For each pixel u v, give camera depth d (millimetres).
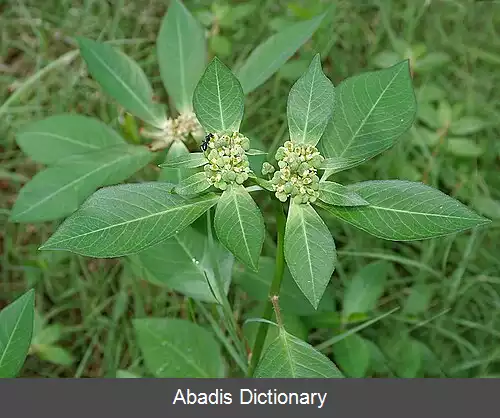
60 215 502
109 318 615
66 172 507
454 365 589
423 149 627
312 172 398
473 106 664
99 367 610
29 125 539
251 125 684
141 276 540
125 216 401
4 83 695
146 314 614
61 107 679
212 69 407
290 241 392
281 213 417
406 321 591
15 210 504
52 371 604
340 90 428
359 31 720
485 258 618
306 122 408
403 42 656
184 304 607
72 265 621
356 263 619
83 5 728
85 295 618
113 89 519
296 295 521
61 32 714
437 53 648
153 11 727
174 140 518
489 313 604
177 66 523
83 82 689
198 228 481
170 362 499
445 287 603
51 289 621
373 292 553
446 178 633
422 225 389
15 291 623
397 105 422
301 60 680
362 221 396
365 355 530
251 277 524
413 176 629
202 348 502
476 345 599
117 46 705
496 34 711
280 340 423
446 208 389
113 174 507
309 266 387
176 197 406
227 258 481
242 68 507
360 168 648
